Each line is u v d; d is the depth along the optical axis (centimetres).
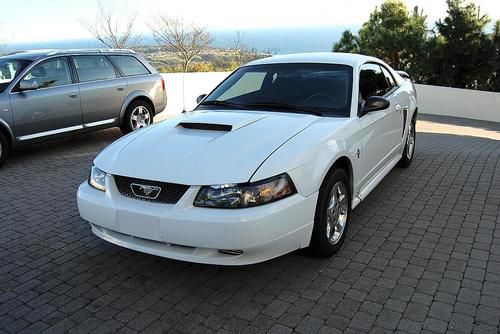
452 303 324
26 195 580
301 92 466
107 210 350
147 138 395
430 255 397
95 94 823
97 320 316
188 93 1312
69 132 796
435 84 2247
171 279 368
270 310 322
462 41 2109
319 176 356
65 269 387
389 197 545
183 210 321
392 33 2119
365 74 506
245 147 352
